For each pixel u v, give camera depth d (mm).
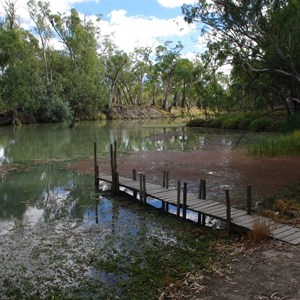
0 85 38500
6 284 5625
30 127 41312
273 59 17594
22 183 13156
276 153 17578
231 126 36750
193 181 12914
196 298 4809
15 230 8172
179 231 7855
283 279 5172
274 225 7285
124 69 70750
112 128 40312
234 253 6297
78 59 53719
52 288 5441
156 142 25844
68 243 7297
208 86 42188
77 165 16703
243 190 11438
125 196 11055
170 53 67812
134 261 6297
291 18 16141
